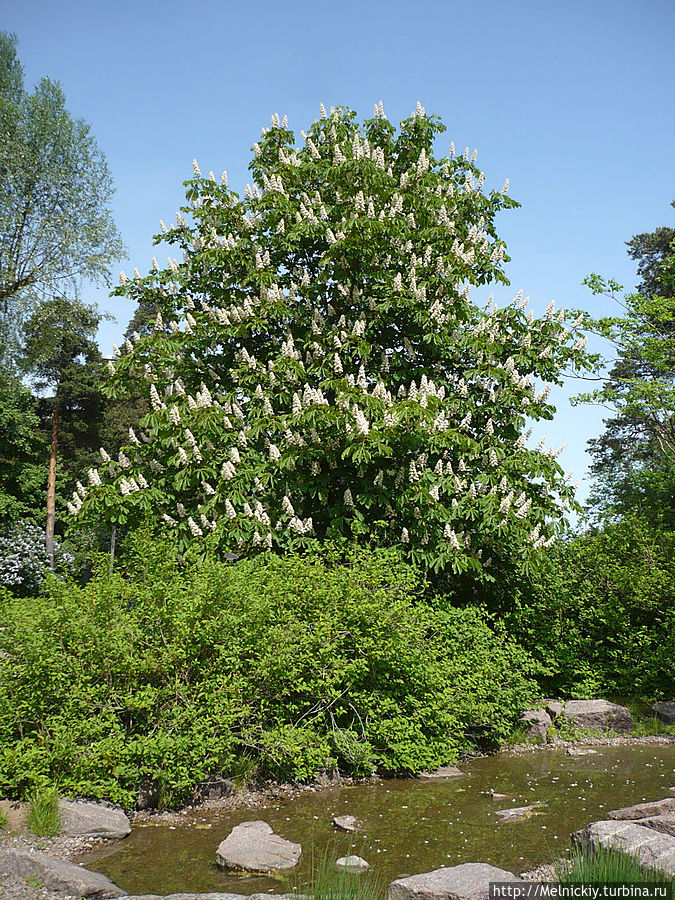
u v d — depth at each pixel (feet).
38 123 79.05
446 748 28.02
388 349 40.78
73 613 22.98
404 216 40.37
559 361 40.78
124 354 39.96
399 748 25.81
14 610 23.12
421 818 20.89
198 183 41.73
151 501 34.17
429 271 39.50
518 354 39.88
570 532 48.73
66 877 15.53
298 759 23.72
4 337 77.71
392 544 35.12
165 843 18.88
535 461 36.60
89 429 131.85
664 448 75.05
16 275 78.54
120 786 21.67
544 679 41.70
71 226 79.51
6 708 21.49
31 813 18.97
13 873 15.87
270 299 38.45
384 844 18.63
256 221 41.37
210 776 23.35
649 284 113.80
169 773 21.52
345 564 33.47
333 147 43.45
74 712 22.00
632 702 41.19
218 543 32.73
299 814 21.39
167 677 23.66
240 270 40.70
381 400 33.88
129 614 23.79
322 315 40.34
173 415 34.60
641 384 61.82
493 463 36.76
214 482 35.50
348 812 21.61
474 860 17.38
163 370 39.06
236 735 23.93
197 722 22.40
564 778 25.98
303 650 25.61
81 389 125.39
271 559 28.89
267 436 36.37
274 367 35.88
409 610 28.63
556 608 43.93
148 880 16.42
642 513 61.11
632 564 46.19
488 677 32.07
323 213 39.47
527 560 37.17
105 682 23.27
